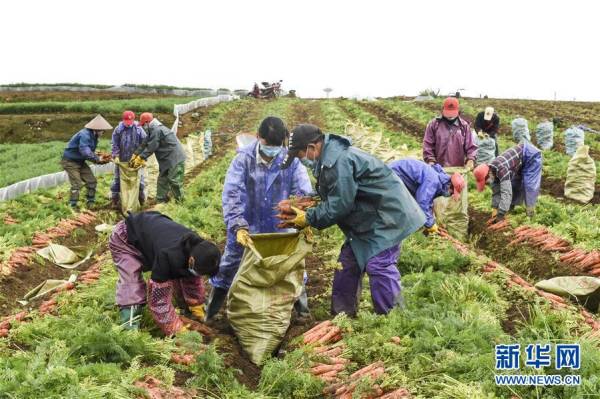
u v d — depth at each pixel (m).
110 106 36.31
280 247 6.29
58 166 19.16
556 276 9.12
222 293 7.04
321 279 8.72
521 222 11.26
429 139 11.23
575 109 34.03
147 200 16.19
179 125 33.03
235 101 44.78
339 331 6.33
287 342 6.54
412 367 5.38
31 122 32.75
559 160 17.47
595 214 11.97
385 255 6.46
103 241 12.12
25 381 4.75
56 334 6.07
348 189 6.08
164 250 5.92
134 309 6.33
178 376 5.56
